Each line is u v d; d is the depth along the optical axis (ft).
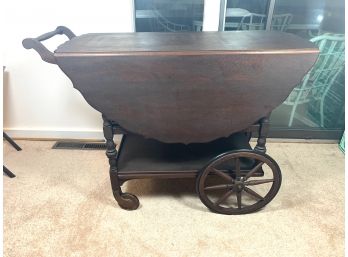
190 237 4.17
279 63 3.42
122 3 5.32
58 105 6.45
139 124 3.82
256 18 5.79
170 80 3.49
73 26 5.54
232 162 4.56
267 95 3.64
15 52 5.81
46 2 5.32
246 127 3.89
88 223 4.42
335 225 4.33
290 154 6.23
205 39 4.19
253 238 4.14
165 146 4.91
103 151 6.45
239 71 3.45
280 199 4.88
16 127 6.77
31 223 4.40
